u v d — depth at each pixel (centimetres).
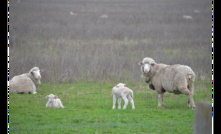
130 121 1806
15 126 1712
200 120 989
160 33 6122
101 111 2036
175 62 3419
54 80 2989
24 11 8519
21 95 2519
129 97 2119
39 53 3991
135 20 8262
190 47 4684
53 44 4831
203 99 2373
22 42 4769
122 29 6750
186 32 6125
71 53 3912
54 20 8094
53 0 13900
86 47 4606
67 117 1894
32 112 2012
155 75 2228
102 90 2720
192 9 10369
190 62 3434
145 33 6147
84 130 1633
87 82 2997
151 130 1628
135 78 3031
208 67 3244
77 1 14575
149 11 10544
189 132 1592
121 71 3203
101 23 8006
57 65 3209
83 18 8969
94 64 3288
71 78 2992
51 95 2161
